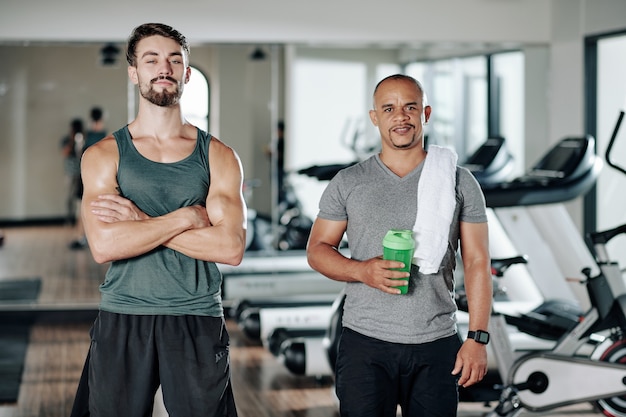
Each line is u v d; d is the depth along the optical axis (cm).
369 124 709
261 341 627
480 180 616
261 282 696
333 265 273
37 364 559
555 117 723
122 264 253
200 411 251
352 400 271
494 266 405
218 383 254
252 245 709
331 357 458
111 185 255
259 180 704
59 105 672
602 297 421
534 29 721
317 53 699
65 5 663
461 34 711
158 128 258
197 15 680
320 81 701
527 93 723
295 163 705
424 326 267
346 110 706
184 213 250
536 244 512
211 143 264
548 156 518
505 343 416
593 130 691
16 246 679
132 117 679
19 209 676
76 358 576
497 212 510
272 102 698
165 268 252
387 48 706
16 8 659
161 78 251
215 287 259
